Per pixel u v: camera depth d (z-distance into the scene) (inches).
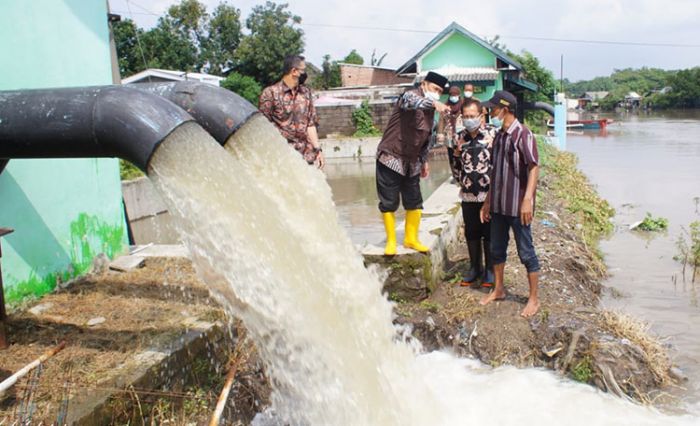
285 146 188.9
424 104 226.5
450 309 240.5
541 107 1052.5
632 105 3794.3
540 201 462.0
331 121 1246.3
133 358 174.9
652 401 192.9
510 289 254.4
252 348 205.6
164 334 191.8
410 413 172.4
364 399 159.3
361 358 167.3
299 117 256.2
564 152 930.7
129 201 546.0
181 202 140.4
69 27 245.3
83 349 180.7
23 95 150.3
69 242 241.8
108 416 153.1
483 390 200.1
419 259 245.6
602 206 515.5
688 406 189.5
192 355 187.2
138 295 226.5
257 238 149.9
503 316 231.6
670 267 345.1
